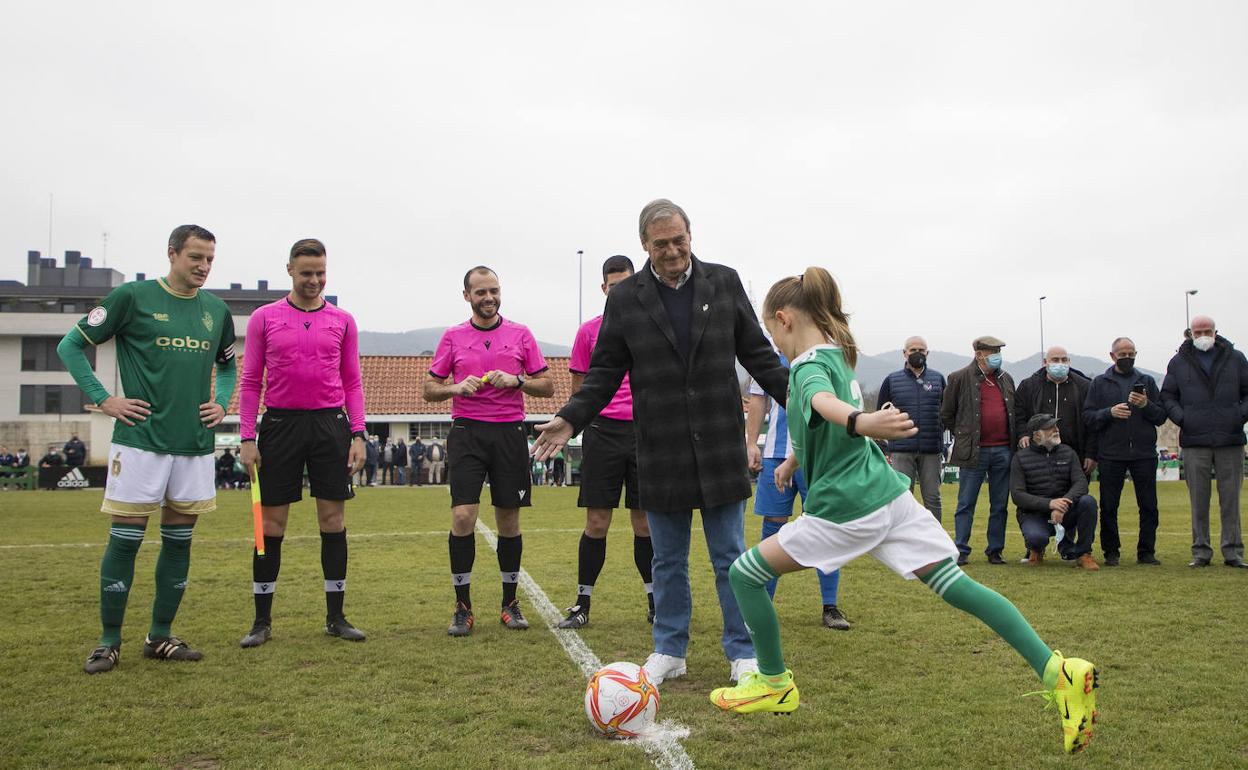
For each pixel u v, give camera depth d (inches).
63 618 235.1
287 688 167.0
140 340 187.8
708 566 329.7
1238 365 322.3
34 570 323.3
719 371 171.6
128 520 185.3
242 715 150.4
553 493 842.2
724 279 177.2
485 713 151.5
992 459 343.0
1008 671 175.9
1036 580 291.1
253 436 210.1
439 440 1314.0
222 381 210.7
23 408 1784.0
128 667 183.5
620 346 174.9
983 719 145.4
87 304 1955.0
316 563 343.3
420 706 154.8
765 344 178.7
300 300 213.9
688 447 170.4
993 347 340.2
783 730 141.0
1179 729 139.6
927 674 173.9
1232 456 322.3
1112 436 331.9
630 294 174.1
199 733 140.8
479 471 222.2
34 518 563.5
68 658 190.9
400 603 258.1
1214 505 618.8
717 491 169.3
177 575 192.5
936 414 353.4
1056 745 133.2
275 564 210.4
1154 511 335.0
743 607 145.0
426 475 1184.8
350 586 288.5
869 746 133.5
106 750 133.4
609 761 128.1
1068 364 353.4
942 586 134.0
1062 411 352.2
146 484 184.4
